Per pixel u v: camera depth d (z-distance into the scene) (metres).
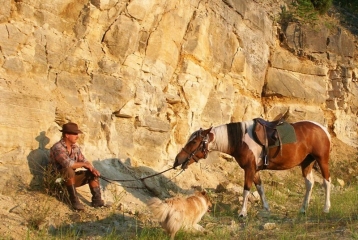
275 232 6.71
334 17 17.02
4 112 7.29
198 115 11.29
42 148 7.73
